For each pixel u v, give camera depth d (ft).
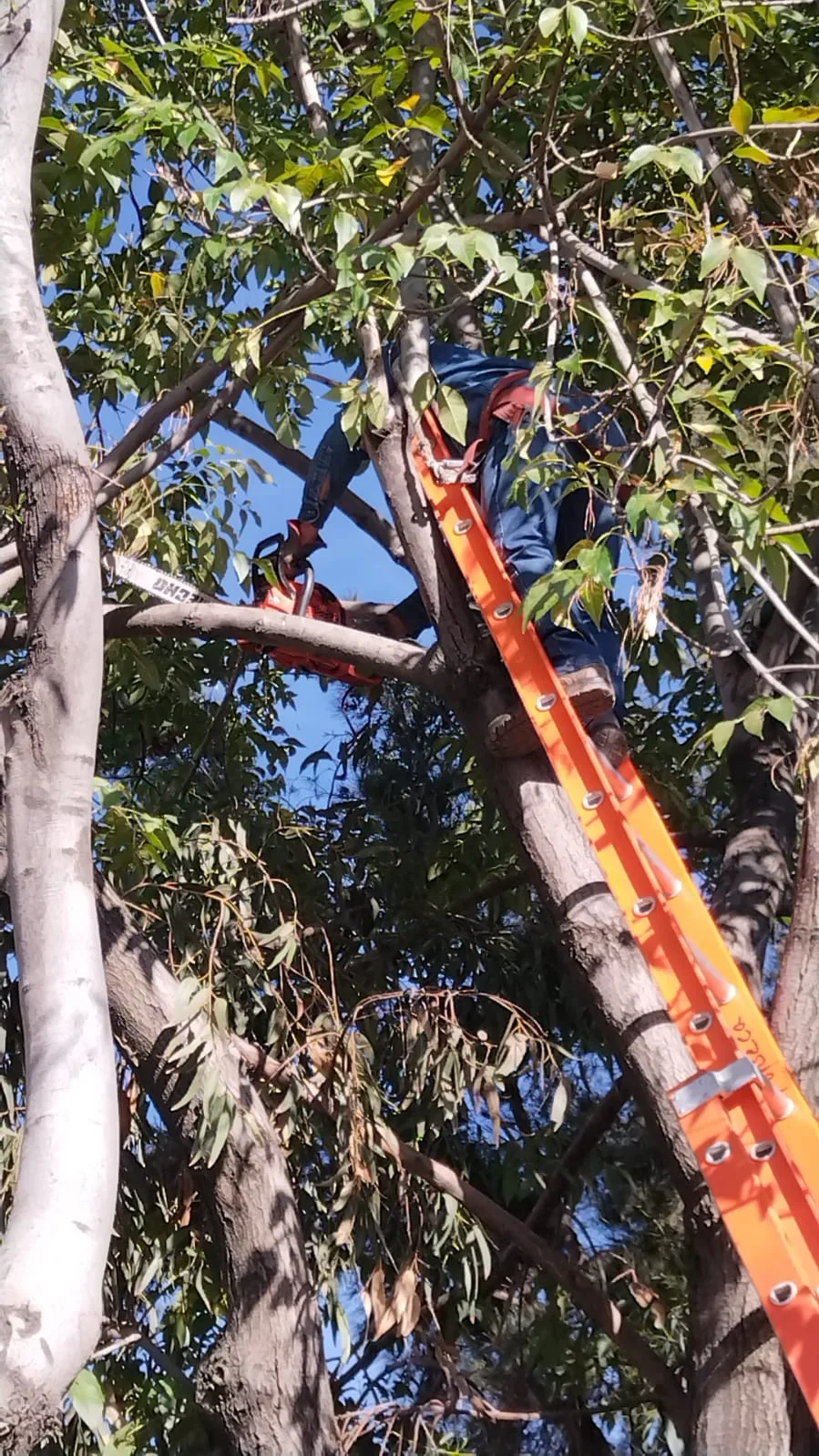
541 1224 17.76
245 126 14.10
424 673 12.89
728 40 12.09
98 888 14.24
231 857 16.16
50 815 8.67
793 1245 9.43
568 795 10.91
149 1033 13.52
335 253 12.00
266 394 13.96
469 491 12.91
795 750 14.94
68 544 9.43
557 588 9.86
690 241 11.37
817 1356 8.93
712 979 10.60
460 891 20.65
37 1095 7.52
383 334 13.67
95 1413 10.93
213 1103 12.95
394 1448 16.19
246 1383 12.53
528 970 19.61
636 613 10.30
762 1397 10.69
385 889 20.13
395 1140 14.65
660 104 15.58
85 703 9.08
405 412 12.97
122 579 14.46
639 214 12.10
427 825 21.17
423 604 14.15
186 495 17.56
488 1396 18.04
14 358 9.82
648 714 20.95
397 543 16.07
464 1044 15.31
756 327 14.56
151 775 21.45
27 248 10.19
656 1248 18.33
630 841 10.59
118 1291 15.55
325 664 14.71
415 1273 14.32
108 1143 7.36
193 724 21.79
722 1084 9.70
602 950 11.89
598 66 15.62
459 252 10.76
